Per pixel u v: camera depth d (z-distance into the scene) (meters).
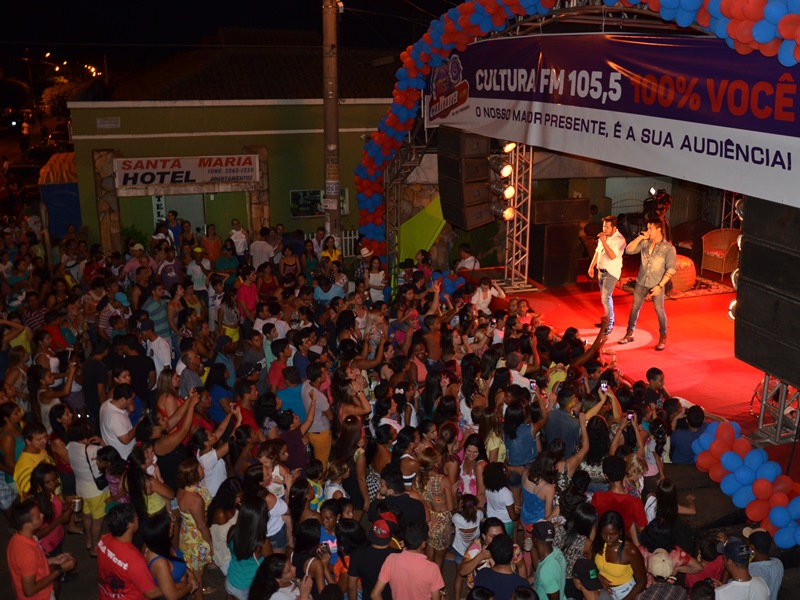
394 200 18.03
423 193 21.55
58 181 22.98
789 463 9.38
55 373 10.84
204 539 7.66
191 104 21.19
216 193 22.06
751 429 10.89
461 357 11.54
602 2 9.97
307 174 22.56
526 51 11.90
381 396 10.12
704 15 7.84
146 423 8.88
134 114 20.91
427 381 10.28
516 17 12.49
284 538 7.66
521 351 11.26
